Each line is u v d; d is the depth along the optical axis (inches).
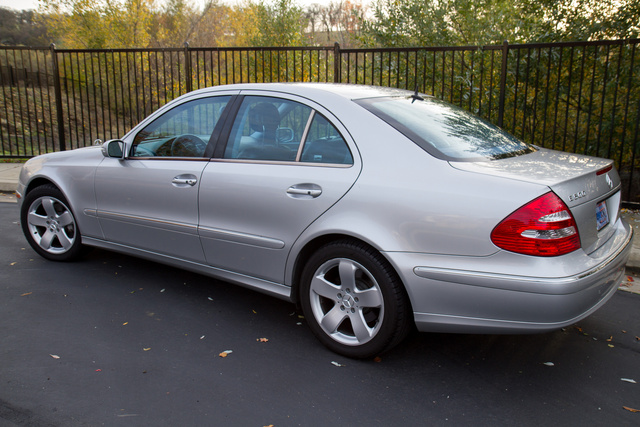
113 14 629.3
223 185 136.4
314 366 119.3
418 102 140.4
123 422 96.9
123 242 165.6
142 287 165.8
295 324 141.7
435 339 133.9
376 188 111.8
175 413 100.3
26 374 113.0
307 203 121.0
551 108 308.3
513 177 101.8
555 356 125.4
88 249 186.7
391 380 113.8
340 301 120.9
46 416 98.0
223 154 140.6
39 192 182.7
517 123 319.3
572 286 95.2
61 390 107.1
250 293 163.0
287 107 132.5
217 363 120.0
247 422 97.9
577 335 136.2
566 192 99.4
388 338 114.0
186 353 124.5
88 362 119.0
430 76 342.0
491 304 100.7
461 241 101.9
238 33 794.2
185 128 151.3
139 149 160.1
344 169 118.4
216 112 146.3
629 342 132.4
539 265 96.0
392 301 111.3
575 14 319.9
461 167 107.3
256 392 108.3
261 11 438.3
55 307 149.2
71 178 174.2
